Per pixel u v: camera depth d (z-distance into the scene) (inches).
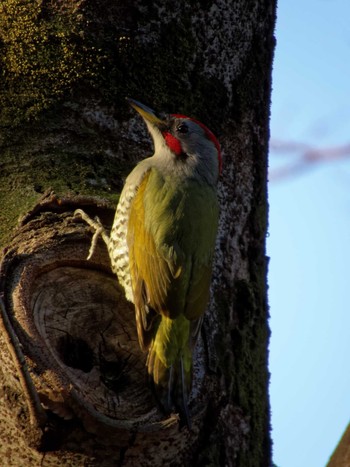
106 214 408.5
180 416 360.2
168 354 393.1
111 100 424.2
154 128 437.7
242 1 455.5
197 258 424.5
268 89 471.8
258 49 463.5
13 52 421.4
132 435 348.5
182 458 363.3
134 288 408.2
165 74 433.7
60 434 342.3
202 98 442.9
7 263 377.7
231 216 443.8
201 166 446.0
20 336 356.5
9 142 414.0
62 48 421.4
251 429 402.0
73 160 414.0
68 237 390.9
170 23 433.1
